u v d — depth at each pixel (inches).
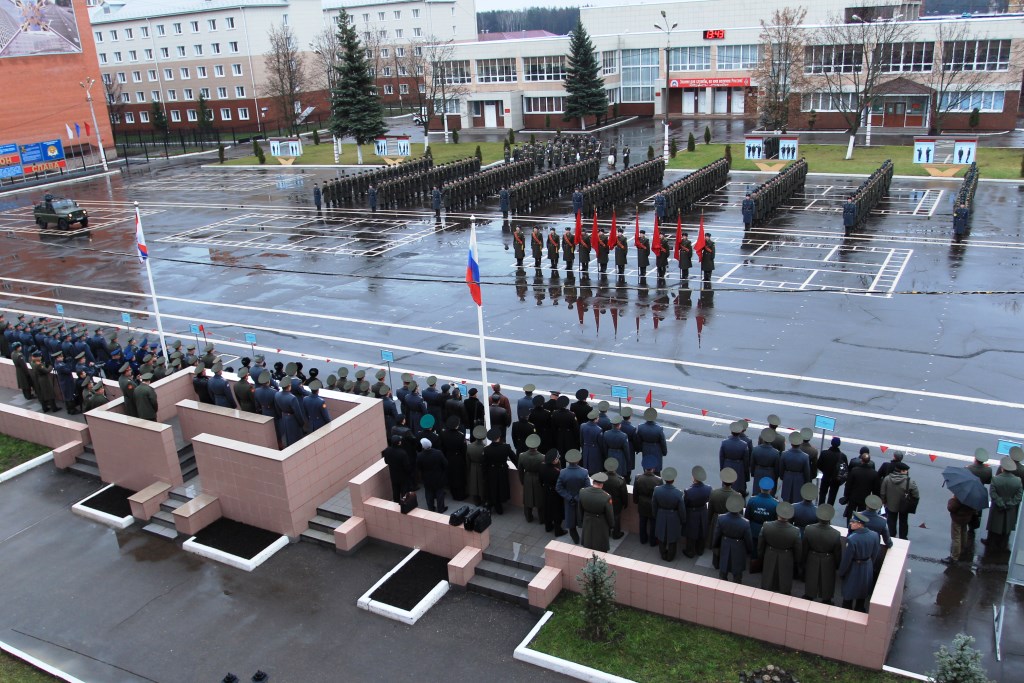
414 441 597.9
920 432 695.7
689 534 504.7
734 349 903.1
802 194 1705.2
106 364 851.4
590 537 506.9
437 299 1149.7
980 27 2386.8
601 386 828.0
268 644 486.3
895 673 423.5
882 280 1113.4
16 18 2588.6
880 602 411.2
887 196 1644.9
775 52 2640.3
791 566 450.6
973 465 531.2
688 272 1200.2
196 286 1293.1
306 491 598.9
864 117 2600.9
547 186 1745.8
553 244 1230.9
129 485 679.7
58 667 478.3
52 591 556.7
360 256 1408.7
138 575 569.0
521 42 3034.0
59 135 2753.4
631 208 1647.4
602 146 2406.5
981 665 427.8
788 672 427.8
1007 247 1235.2
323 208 1861.5
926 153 1811.0
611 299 1103.6
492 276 1240.2
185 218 1850.4
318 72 3710.6
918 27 2450.8
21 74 2618.1
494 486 577.3
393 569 548.7
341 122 2443.4
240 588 544.4
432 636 483.8
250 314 1134.4
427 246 1450.5
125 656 484.4
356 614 509.0
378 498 591.8
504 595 511.8
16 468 729.6
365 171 2234.3
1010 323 930.1
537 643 464.4
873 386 788.6
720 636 458.6
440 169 1964.8
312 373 713.6
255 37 3479.3
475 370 888.9
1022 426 696.4
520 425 617.9
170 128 3767.2
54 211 1772.9
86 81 2810.0
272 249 1498.5
